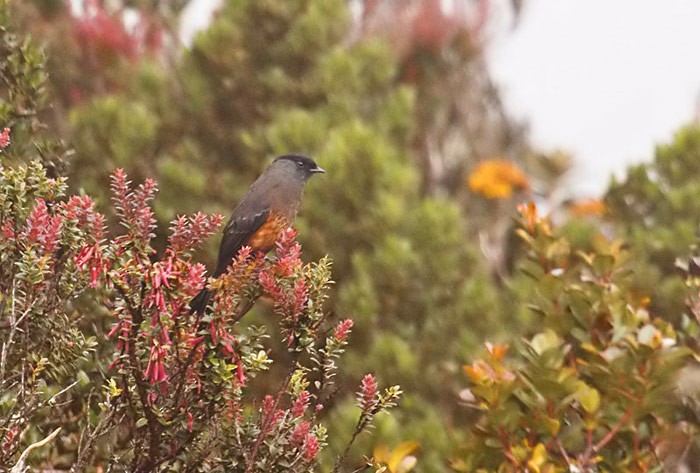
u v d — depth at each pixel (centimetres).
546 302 934
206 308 744
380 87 1917
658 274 1288
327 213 1648
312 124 1759
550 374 860
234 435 773
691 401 923
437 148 2172
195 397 746
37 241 725
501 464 885
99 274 722
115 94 1956
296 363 777
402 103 1845
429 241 1614
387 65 1917
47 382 895
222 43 1888
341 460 796
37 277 721
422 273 1594
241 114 1884
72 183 1520
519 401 888
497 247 2005
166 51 2130
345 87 1866
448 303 1591
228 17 1927
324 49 1919
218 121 1877
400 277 1579
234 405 767
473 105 2217
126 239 718
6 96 1038
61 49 1981
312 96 1872
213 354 732
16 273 760
